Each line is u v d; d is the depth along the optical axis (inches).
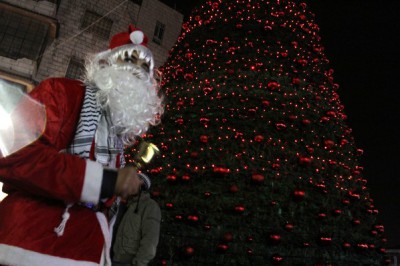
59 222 35.3
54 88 39.4
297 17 268.2
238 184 186.7
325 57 271.6
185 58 259.3
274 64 236.8
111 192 35.2
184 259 172.6
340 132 233.8
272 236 173.2
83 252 35.6
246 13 257.0
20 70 593.9
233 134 203.0
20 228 33.4
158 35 826.8
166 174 198.5
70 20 715.4
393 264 378.6
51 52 681.0
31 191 34.0
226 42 246.2
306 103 225.3
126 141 51.2
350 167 226.4
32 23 625.0
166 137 214.2
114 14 763.4
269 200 184.1
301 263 176.9
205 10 279.6
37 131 35.3
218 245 171.9
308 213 188.9
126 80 45.8
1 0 598.5
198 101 222.7
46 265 32.8
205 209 182.2
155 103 54.0
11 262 31.9
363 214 215.9
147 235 124.5
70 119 39.3
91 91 43.3
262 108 213.5
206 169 193.0
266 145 199.8
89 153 40.3
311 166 203.3
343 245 189.2
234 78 227.8
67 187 33.2
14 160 32.3
